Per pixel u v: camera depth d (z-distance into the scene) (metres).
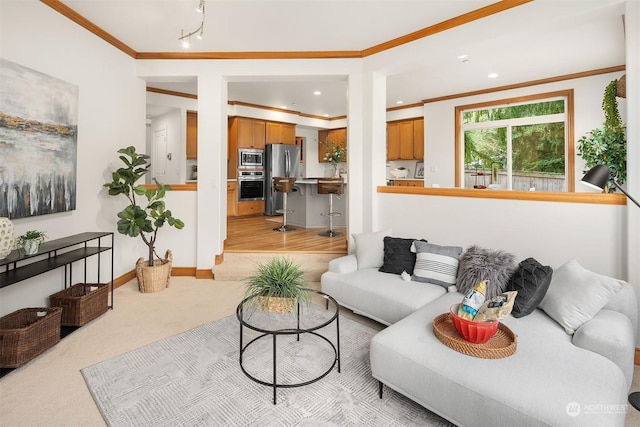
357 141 4.02
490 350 1.56
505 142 5.77
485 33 2.96
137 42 3.64
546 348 1.64
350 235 4.07
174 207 4.11
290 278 2.04
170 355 2.28
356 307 2.77
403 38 3.50
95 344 2.42
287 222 6.55
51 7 2.72
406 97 6.31
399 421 1.67
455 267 2.66
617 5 2.36
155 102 5.66
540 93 5.18
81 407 1.76
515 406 1.31
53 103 2.70
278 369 2.13
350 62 3.95
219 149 4.01
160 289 3.59
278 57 3.92
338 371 2.11
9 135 2.32
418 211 3.60
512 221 2.91
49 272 2.77
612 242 2.43
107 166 3.48
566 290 1.95
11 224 2.17
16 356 2.05
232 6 2.89
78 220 3.08
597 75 4.68
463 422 1.47
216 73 3.95
